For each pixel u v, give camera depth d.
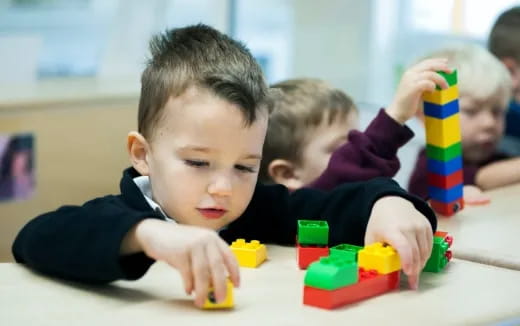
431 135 1.30
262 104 1.03
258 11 2.96
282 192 1.15
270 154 1.62
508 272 0.96
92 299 0.81
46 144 2.37
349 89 2.87
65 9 2.89
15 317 0.76
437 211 1.31
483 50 1.97
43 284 0.87
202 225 1.03
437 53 1.96
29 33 2.85
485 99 1.88
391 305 0.81
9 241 2.35
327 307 0.78
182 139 1.01
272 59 2.98
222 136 0.99
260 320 0.75
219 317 0.75
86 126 2.43
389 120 1.35
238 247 0.96
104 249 0.82
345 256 0.89
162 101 1.04
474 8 2.65
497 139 1.96
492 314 0.79
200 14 2.98
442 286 0.89
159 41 1.15
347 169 1.33
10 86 2.59
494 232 1.18
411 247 0.88
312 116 1.60
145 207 0.99
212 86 1.00
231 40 1.12
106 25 2.91
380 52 2.81
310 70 2.96
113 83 2.73
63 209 0.94
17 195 2.34
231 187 1.00
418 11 2.75
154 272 0.91
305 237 0.95
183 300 0.81
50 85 2.64
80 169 2.44
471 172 1.84
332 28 2.90
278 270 0.94
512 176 1.80
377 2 2.81
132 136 1.11
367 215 1.00
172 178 1.02
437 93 1.27
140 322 0.74
